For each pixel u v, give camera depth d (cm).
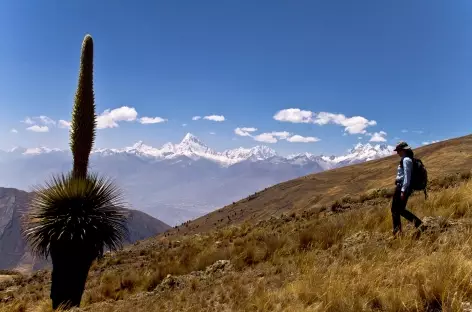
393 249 804
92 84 1043
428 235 820
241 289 840
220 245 1750
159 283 1352
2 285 2152
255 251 1239
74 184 1024
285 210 8956
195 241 2314
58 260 1024
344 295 596
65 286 1025
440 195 1223
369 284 609
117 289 1412
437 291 533
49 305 1189
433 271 589
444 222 892
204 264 1352
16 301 1381
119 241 1080
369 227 1113
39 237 1016
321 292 641
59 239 1002
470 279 535
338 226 1201
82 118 1027
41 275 2247
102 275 1758
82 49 1016
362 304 556
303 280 723
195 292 966
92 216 1015
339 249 975
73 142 1041
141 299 1105
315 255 962
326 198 8456
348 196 2366
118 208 1091
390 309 534
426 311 518
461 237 723
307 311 583
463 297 517
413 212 1124
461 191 1180
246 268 1139
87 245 1021
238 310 698
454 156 8081
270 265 1060
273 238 1279
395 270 648
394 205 909
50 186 1048
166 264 1549
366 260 752
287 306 633
